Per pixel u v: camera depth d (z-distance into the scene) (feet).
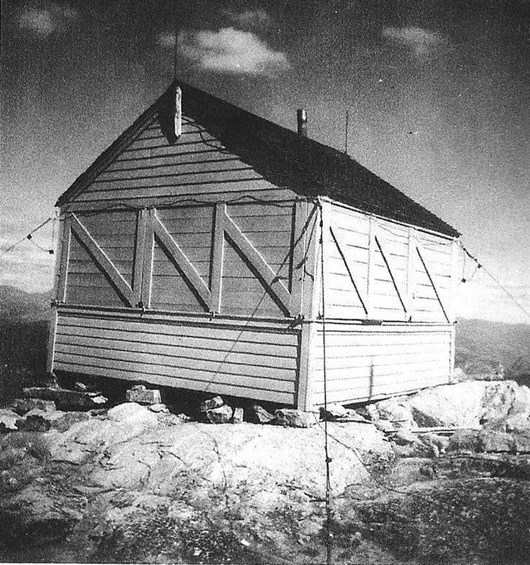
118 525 18.90
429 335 41.52
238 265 31.22
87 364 37.47
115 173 37.27
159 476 22.58
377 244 34.45
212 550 17.52
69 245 39.29
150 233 35.14
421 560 17.43
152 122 35.60
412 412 34.60
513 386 38.04
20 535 18.45
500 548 18.11
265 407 29.91
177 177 34.22
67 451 25.55
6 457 24.99
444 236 43.14
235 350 30.89
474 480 24.16
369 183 39.22
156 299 34.71
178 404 33.88
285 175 29.81
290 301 28.96
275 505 20.68
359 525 19.56
